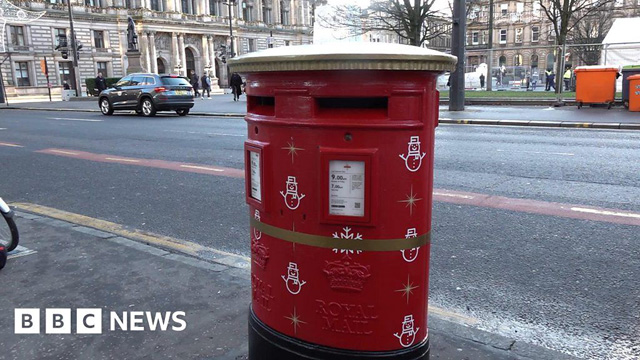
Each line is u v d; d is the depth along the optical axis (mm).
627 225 5371
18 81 58469
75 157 10820
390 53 1853
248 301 3545
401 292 2113
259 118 2205
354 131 1960
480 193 6852
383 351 2145
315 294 2154
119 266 4199
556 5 32656
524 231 5277
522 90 31172
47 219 5582
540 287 3973
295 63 1941
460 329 3227
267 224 2262
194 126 16906
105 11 65812
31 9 58281
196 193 7312
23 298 3615
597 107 19125
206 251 4844
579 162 8906
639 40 24969
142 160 10281
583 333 3289
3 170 9422
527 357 2869
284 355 2277
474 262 4496
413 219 2068
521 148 10617
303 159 2062
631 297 3766
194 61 77062
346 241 2059
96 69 65125
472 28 75250
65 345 3012
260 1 85250
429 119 2047
